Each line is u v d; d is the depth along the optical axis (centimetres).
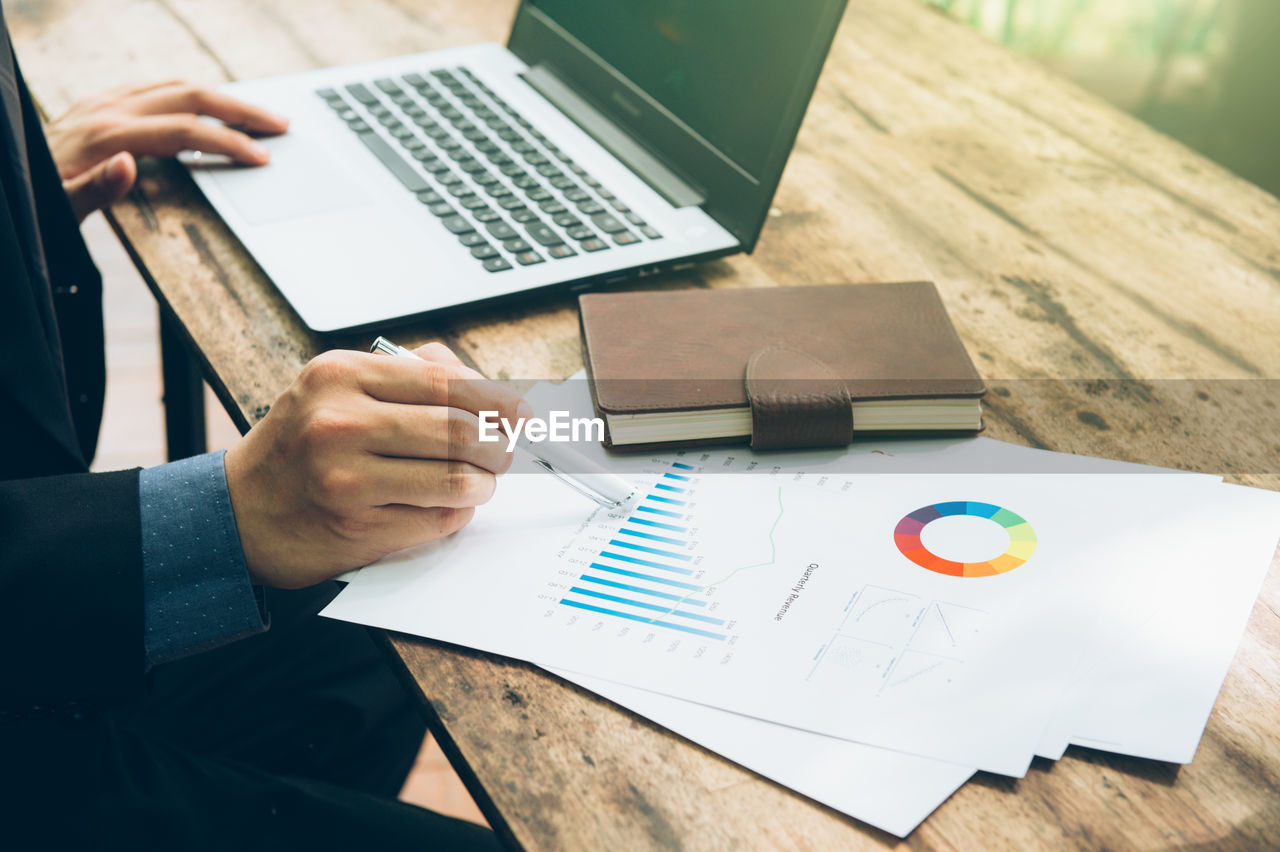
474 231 72
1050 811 39
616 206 76
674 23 80
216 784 64
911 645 45
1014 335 69
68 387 86
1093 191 87
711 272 74
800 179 86
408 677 45
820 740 41
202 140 79
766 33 72
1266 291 75
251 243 70
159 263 72
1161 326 70
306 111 87
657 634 46
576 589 49
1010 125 97
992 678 43
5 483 52
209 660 82
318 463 49
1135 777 41
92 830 58
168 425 117
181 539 51
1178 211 84
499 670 45
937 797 39
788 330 61
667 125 81
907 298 64
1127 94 206
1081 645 45
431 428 50
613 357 58
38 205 75
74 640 49
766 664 44
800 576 49
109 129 79
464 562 50
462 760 42
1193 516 52
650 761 41
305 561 51
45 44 103
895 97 100
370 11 112
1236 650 45
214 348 65
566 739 42
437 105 89
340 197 76
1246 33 192
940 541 50
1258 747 42
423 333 67
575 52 91
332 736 80
